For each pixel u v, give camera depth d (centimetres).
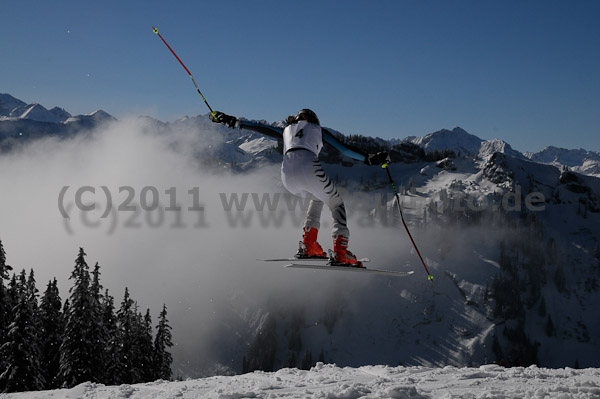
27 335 2673
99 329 2933
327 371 871
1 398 805
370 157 621
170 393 686
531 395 552
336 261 605
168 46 635
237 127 646
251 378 827
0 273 2788
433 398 562
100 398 734
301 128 606
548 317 19688
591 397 530
